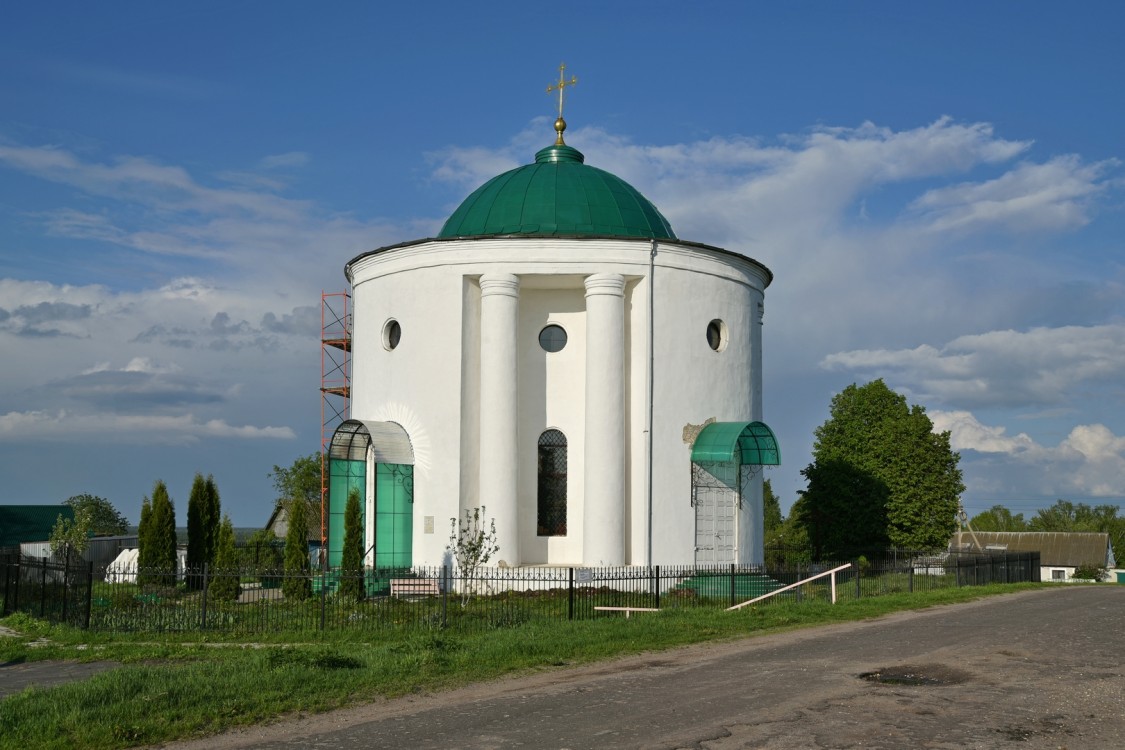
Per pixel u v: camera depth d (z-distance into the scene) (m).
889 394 45.94
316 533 54.09
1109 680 13.41
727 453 27.64
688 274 28.83
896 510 44.38
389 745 10.52
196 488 31.91
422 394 28.19
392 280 29.25
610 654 16.30
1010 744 10.19
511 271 27.77
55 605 21.09
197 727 11.38
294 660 14.83
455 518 27.33
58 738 10.80
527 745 10.38
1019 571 37.31
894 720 11.18
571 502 28.25
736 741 10.34
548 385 28.86
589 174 31.11
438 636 18.08
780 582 28.22
